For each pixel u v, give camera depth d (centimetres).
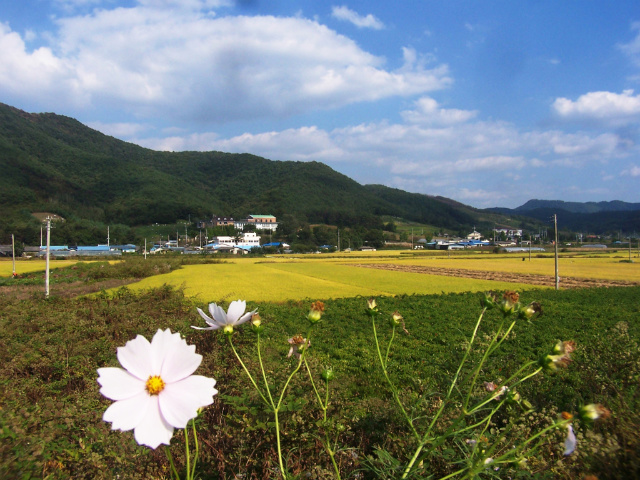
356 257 8119
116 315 1282
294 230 12888
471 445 206
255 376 418
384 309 1928
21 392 528
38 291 2709
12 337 997
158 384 118
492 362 342
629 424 202
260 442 262
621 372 356
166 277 3931
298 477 223
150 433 111
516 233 18488
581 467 206
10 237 9019
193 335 777
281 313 1789
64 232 9925
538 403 399
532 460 222
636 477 180
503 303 184
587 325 1487
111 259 7256
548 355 160
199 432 316
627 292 2634
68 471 260
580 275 4091
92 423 352
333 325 1533
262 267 5422
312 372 381
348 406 350
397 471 195
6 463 179
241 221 14475
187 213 14712
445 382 314
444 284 3322
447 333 1348
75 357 784
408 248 12612
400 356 1069
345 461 270
